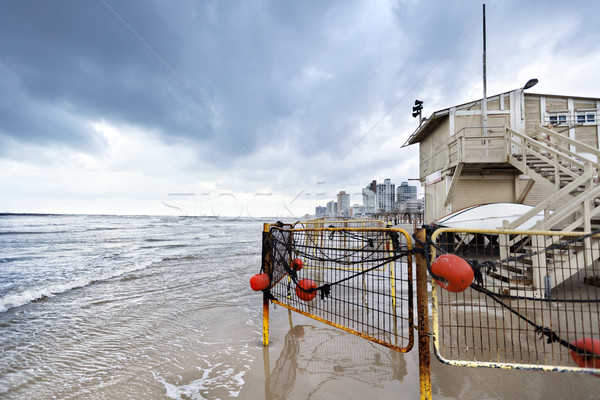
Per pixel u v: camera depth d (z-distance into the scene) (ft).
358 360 12.17
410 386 10.11
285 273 17.95
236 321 17.78
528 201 44.24
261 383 10.74
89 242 84.43
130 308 21.16
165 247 69.41
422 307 8.21
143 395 10.30
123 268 39.40
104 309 21.06
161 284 29.04
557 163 28.71
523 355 11.23
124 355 13.55
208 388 10.57
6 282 31.35
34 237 100.01
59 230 136.15
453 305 17.97
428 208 57.72
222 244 77.15
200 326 17.21
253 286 13.55
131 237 104.47
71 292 26.32
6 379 11.62
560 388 9.52
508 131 36.60
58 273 36.50
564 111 45.60
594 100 45.19
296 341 14.34
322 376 11.03
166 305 21.79
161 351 13.88
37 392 10.72
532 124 45.91
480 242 34.76
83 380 11.45
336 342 14.03
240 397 9.90
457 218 36.01
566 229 19.86
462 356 11.34
